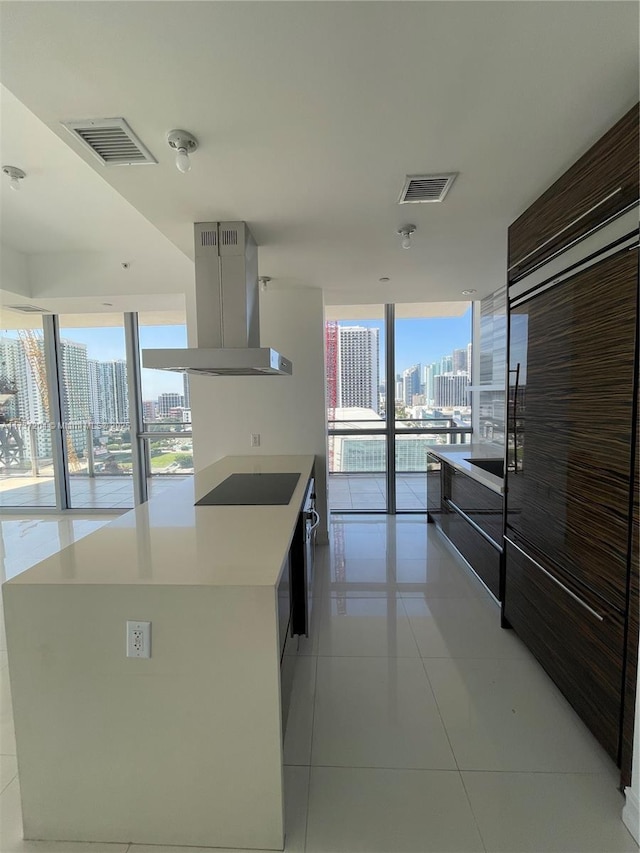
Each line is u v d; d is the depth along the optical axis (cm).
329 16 99
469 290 386
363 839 131
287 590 174
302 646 233
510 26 103
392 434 489
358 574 329
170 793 130
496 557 262
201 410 378
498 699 192
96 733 130
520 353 219
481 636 242
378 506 500
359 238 247
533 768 156
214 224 221
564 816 138
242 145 151
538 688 199
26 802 133
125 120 135
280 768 127
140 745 129
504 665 216
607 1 97
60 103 126
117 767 130
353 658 222
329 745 166
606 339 150
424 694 195
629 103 133
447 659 221
